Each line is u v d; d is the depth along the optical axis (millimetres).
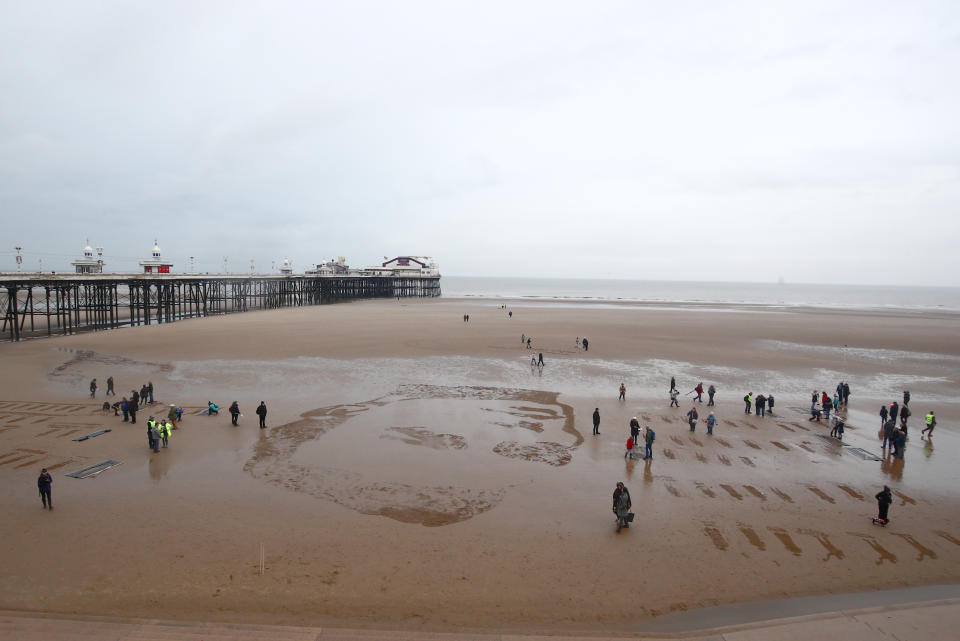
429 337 54719
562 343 51969
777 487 17828
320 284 115250
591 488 17484
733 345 52688
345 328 61250
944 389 35094
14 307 48688
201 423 24391
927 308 125938
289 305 104625
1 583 11633
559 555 13219
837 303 149000
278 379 34375
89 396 29094
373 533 14195
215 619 10492
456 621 10602
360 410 27062
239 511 15391
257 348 46125
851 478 18781
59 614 10195
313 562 12719
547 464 19641
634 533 14406
